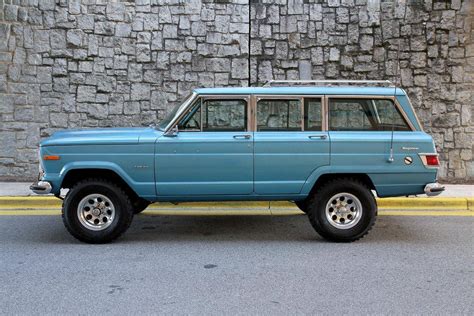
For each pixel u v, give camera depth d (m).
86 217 6.21
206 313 4.11
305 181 6.19
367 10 10.67
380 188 6.28
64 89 10.56
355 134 6.23
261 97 6.23
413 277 5.03
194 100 6.19
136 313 4.11
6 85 10.41
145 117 10.73
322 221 6.25
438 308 4.23
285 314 4.09
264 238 6.64
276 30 10.73
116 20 10.57
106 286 4.75
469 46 10.55
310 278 4.99
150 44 10.66
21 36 10.39
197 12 10.66
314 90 6.29
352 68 10.73
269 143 6.12
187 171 6.11
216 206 8.58
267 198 6.27
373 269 5.29
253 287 4.72
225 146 6.11
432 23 10.59
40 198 8.51
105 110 10.66
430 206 8.57
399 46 10.67
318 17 10.70
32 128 10.53
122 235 6.69
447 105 10.67
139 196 6.15
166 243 6.36
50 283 4.82
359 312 4.14
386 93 6.32
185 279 4.95
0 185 9.77
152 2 10.61
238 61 10.73
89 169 6.12
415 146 6.24
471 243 6.35
